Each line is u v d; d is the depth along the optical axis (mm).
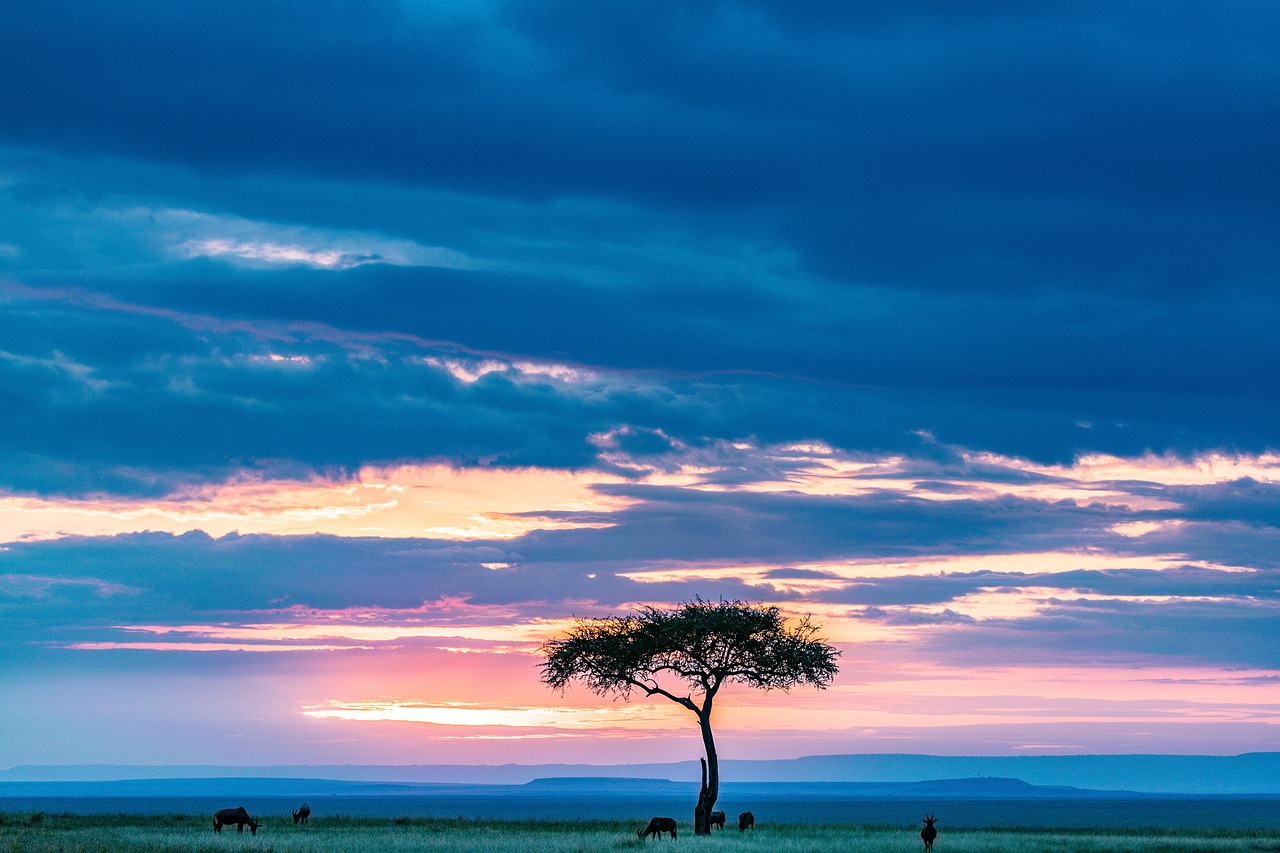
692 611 75438
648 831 62906
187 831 69875
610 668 74688
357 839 60719
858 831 78312
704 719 75000
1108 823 168125
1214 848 61625
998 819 191750
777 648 74188
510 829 80312
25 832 64875
